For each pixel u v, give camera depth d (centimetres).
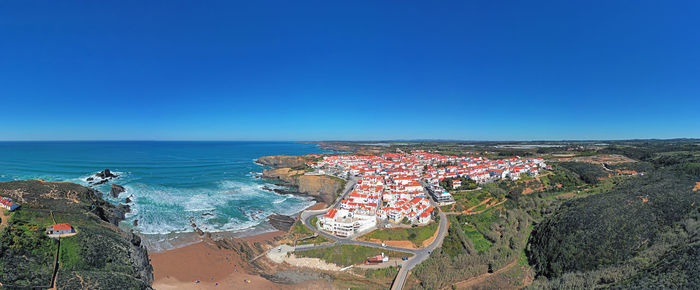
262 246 9150
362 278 7500
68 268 6431
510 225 10206
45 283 5891
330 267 7962
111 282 6259
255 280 7469
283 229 10675
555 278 7244
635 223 7994
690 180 11325
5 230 6700
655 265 6209
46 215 8450
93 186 15512
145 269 7581
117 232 8938
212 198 14638
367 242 8925
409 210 10812
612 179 14238
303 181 16900
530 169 16238
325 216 10212
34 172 18462
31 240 6650
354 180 18062
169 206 13025
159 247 9075
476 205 11950
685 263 5691
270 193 16162
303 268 7956
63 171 19125
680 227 7581
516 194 12306
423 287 6981
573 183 14000
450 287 7062
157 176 19288
